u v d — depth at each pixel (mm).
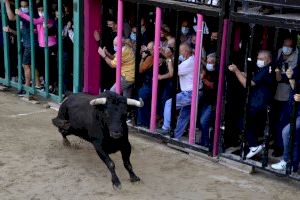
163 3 8742
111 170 7633
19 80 11906
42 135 9727
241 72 8484
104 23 10320
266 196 7602
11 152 8852
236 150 8859
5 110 11133
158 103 9797
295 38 8070
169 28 9547
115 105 7301
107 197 7387
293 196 7629
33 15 11141
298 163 8070
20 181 7789
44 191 7508
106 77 10844
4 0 11602
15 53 12406
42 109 11266
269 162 8656
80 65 10625
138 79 9664
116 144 7672
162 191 7641
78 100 8508
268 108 8070
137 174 8195
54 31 11203
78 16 10352
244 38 8578
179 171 8375
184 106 9102
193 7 8414
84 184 7777
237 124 8891
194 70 8547
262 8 8297
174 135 9281
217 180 8078
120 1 9438
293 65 8062
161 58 9477
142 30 9953
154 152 9133
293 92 7793
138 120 9867
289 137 7789
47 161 8555
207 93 8906
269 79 8164
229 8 8047
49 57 11273
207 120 8859
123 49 9828
